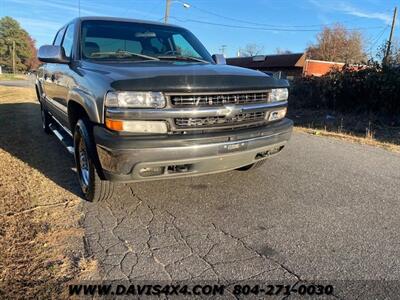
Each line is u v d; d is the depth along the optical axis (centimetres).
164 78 325
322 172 520
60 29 606
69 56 471
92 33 464
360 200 420
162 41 496
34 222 348
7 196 403
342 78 1228
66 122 489
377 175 515
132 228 344
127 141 314
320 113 1239
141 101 316
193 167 344
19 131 751
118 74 339
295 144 713
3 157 548
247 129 367
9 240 314
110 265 285
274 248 314
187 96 330
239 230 344
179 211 382
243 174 498
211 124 344
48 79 586
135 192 427
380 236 338
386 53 1203
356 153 649
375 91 1123
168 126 327
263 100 386
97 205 390
